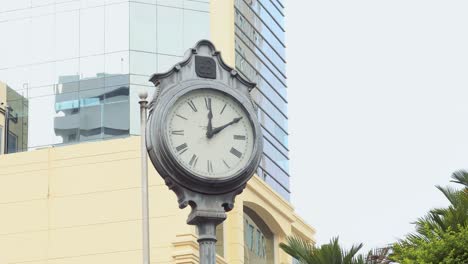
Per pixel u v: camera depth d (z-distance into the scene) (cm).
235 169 1833
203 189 1814
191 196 1811
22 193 5953
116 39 6781
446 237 3138
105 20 6831
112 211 5762
